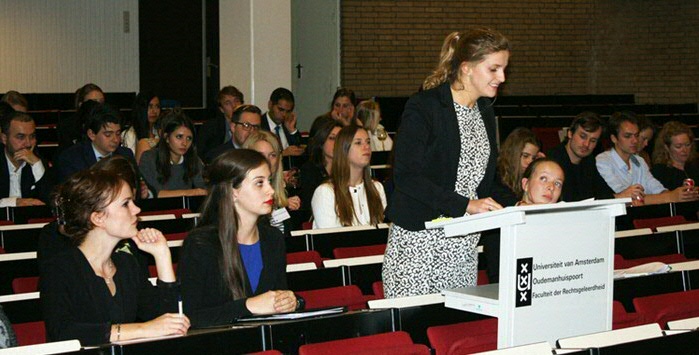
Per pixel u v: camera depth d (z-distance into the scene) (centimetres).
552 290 291
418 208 339
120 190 327
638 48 1834
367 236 550
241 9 1116
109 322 325
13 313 379
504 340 283
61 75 1734
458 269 356
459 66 332
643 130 821
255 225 375
